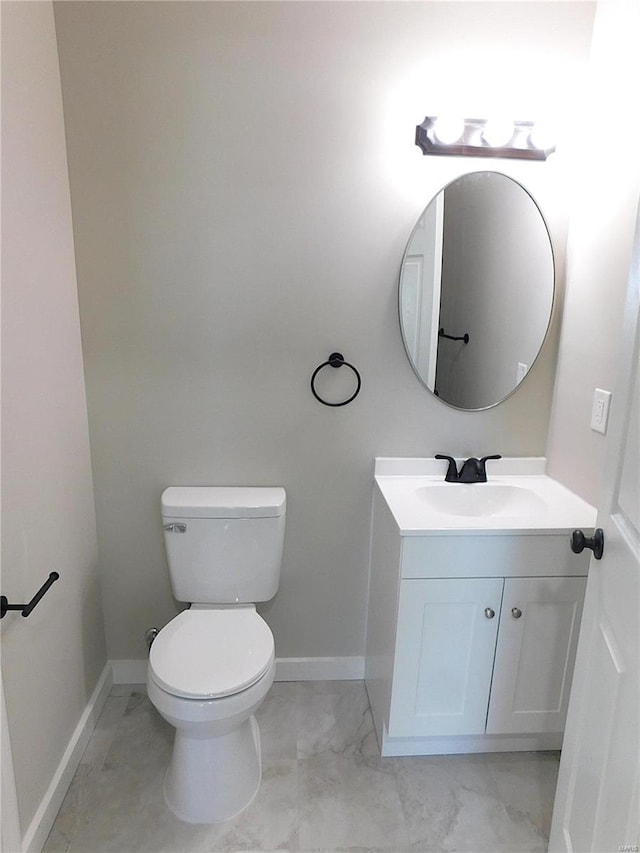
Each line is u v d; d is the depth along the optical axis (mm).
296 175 1733
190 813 1572
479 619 1639
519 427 1996
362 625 2137
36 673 1479
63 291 1659
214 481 1959
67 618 1696
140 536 1990
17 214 1374
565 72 1725
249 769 1643
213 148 1699
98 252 1748
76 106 1647
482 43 1681
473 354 1906
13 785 1126
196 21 1612
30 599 1433
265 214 1756
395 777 1725
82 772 1719
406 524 1571
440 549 1567
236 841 1515
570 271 1842
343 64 1664
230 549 1814
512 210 1815
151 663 1516
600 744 1121
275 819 1577
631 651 999
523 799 1662
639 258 1036
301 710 1995
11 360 1336
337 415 1931
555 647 1682
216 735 1509
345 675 2146
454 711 1719
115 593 2035
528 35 1688
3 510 1293
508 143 1725
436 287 1840
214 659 1536
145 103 1656
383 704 1792
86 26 1599
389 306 1847
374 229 1787
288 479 1975
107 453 1906
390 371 1903
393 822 1579
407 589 1594
